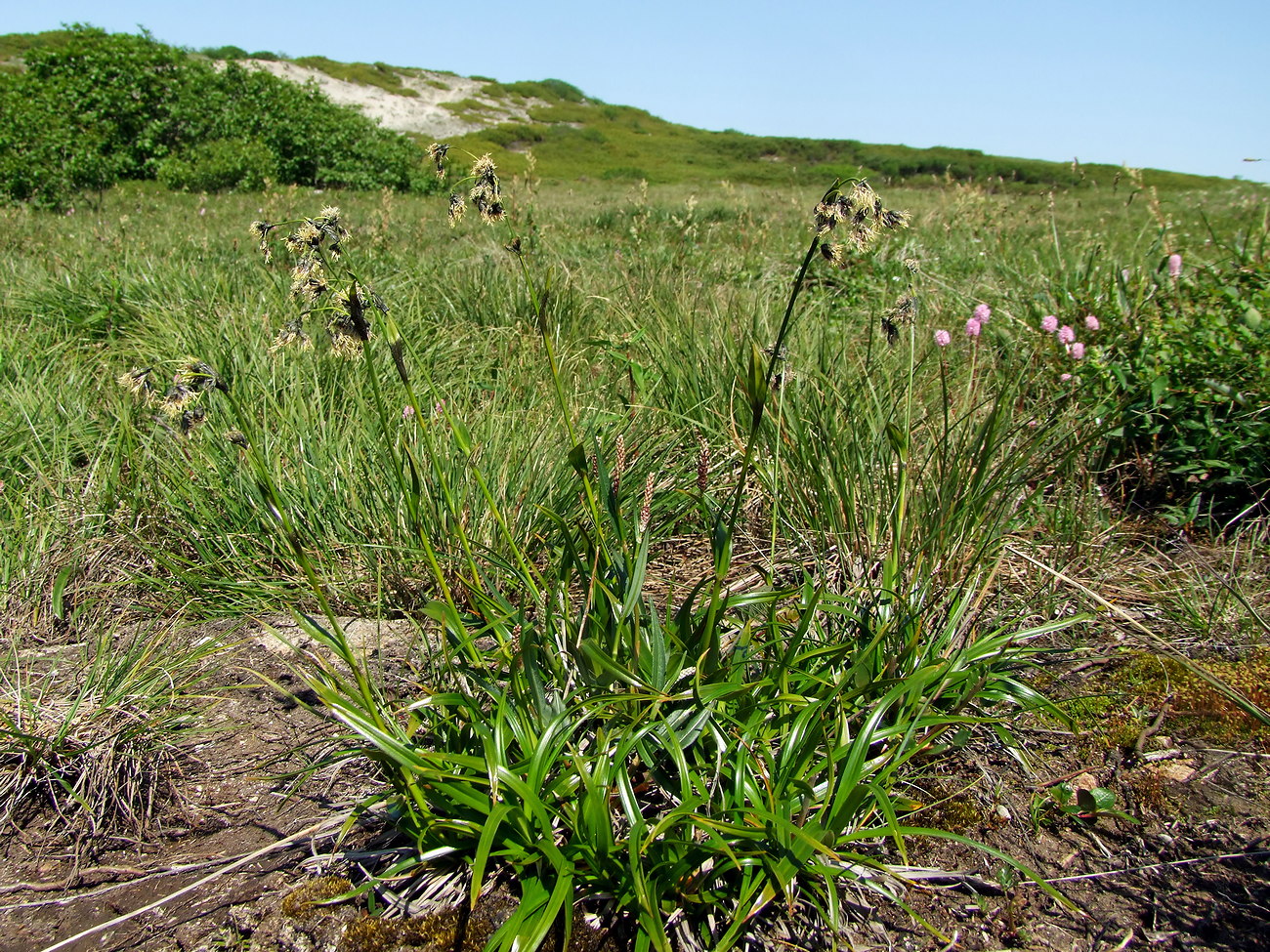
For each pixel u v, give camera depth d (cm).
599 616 222
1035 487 329
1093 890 190
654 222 1080
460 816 187
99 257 697
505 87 5119
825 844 177
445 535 300
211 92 1988
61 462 364
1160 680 251
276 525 314
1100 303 430
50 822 215
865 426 331
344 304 180
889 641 232
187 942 179
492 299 565
